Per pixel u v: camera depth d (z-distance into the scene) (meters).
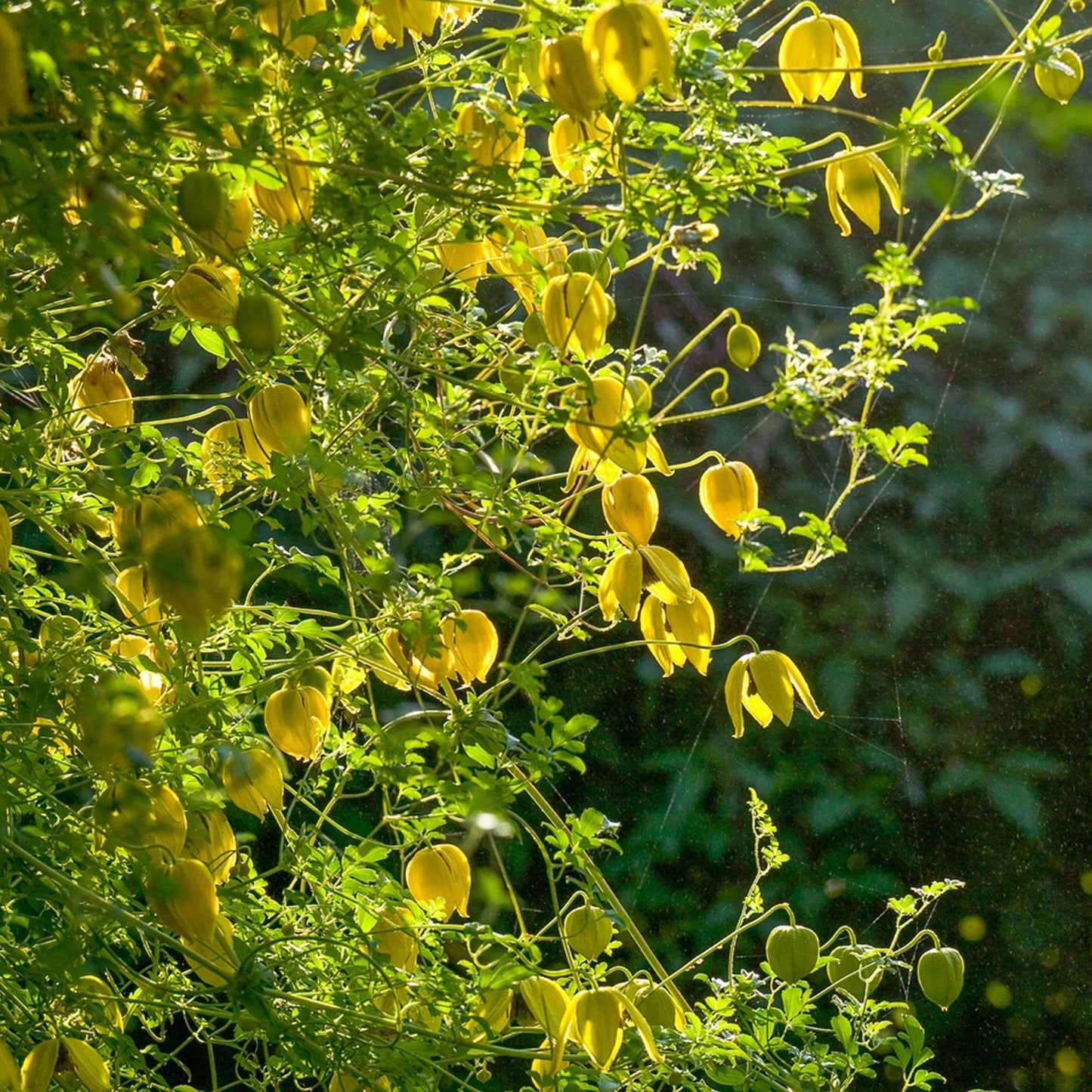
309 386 1.83
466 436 1.83
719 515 1.84
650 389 1.81
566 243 1.83
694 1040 1.88
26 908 1.88
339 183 1.73
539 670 1.77
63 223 1.68
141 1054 1.89
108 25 1.65
